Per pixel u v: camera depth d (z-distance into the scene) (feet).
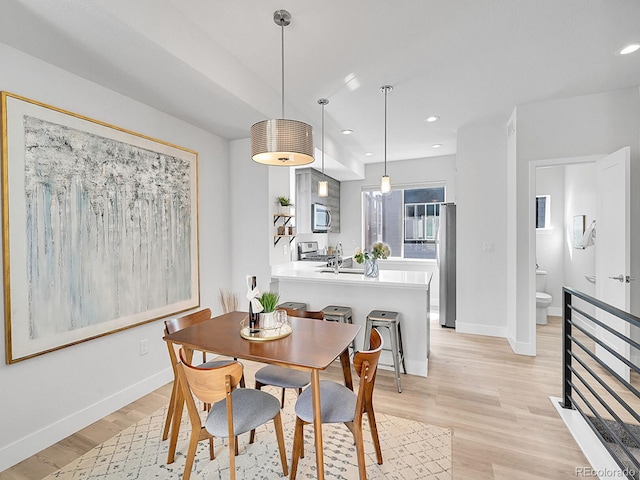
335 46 7.65
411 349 9.98
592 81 9.53
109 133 7.69
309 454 6.32
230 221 12.23
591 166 13.76
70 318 6.93
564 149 10.71
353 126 13.37
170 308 9.45
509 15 6.56
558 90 10.11
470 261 13.64
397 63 8.43
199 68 6.93
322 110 11.57
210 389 4.72
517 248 11.37
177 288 9.70
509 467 5.88
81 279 7.14
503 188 13.02
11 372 6.04
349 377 6.61
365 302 10.68
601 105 10.27
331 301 11.17
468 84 9.66
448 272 14.65
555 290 16.70
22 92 6.17
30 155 6.22
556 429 7.02
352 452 6.36
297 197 17.17
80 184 7.09
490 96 10.53
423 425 7.18
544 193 16.80
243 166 12.00
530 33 7.18
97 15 5.11
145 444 6.63
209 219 11.20
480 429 7.03
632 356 9.43
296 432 5.45
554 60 8.34
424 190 19.83
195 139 10.54
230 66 7.93
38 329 6.37
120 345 8.13
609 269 9.65
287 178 13.07
